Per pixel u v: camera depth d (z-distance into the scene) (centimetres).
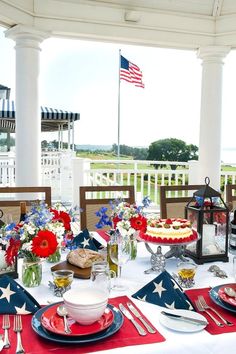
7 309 112
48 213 146
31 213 147
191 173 542
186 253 172
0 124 1304
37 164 426
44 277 147
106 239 204
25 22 389
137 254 178
